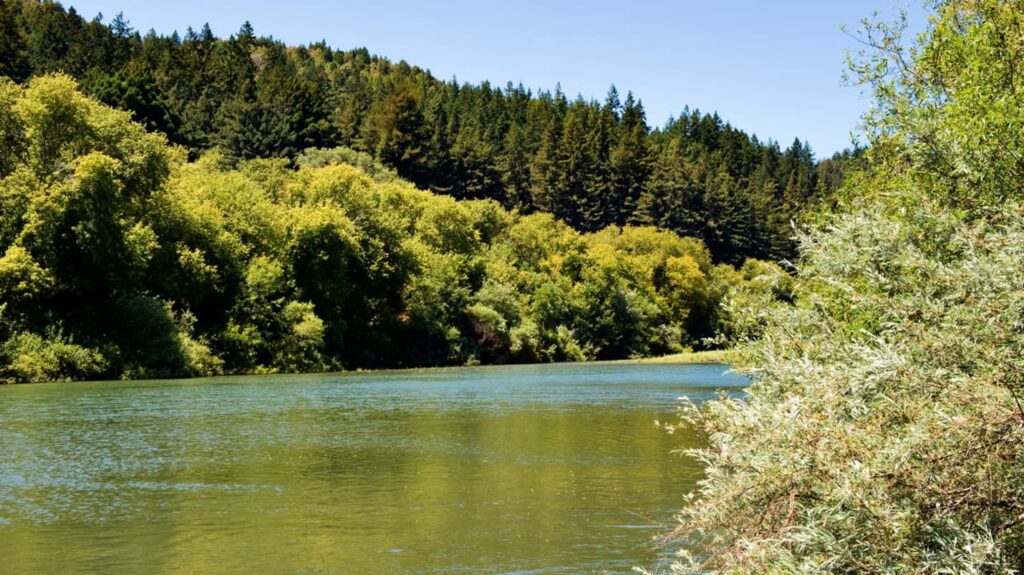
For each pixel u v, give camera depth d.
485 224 109.06
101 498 16.44
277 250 67.81
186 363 55.34
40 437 24.77
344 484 17.89
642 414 32.12
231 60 164.50
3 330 47.91
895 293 6.71
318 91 154.88
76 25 157.75
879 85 12.06
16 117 52.44
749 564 6.08
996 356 5.54
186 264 58.78
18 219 49.62
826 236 7.33
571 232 113.31
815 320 8.13
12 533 13.81
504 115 189.88
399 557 12.40
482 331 82.81
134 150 56.06
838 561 5.61
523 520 14.63
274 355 64.19
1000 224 6.68
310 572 11.70
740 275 128.38
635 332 104.88
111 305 54.03
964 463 5.49
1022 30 9.75
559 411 33.31
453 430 26.98
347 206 77.62
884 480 5.59
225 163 105.31
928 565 5.32
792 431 6.08
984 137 7.70
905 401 5.89
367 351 72.62
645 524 14.26
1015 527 5.50
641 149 159.00
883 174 11.52
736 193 151.38
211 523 14.48
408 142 139.50
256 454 21.88
